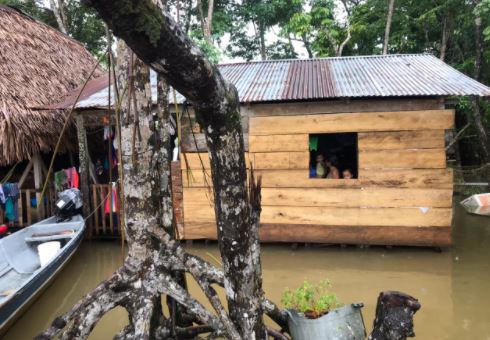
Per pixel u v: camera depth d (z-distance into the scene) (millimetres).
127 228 3113
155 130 3152
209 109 2008
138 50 1595
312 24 14461
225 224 2307
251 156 6691
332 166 6840
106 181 8945
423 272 5684
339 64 8406
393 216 6371
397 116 6234
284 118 6562
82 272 6078
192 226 6961
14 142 6852
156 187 3152
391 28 13695
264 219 6742
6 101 7008
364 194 6438
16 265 5633
